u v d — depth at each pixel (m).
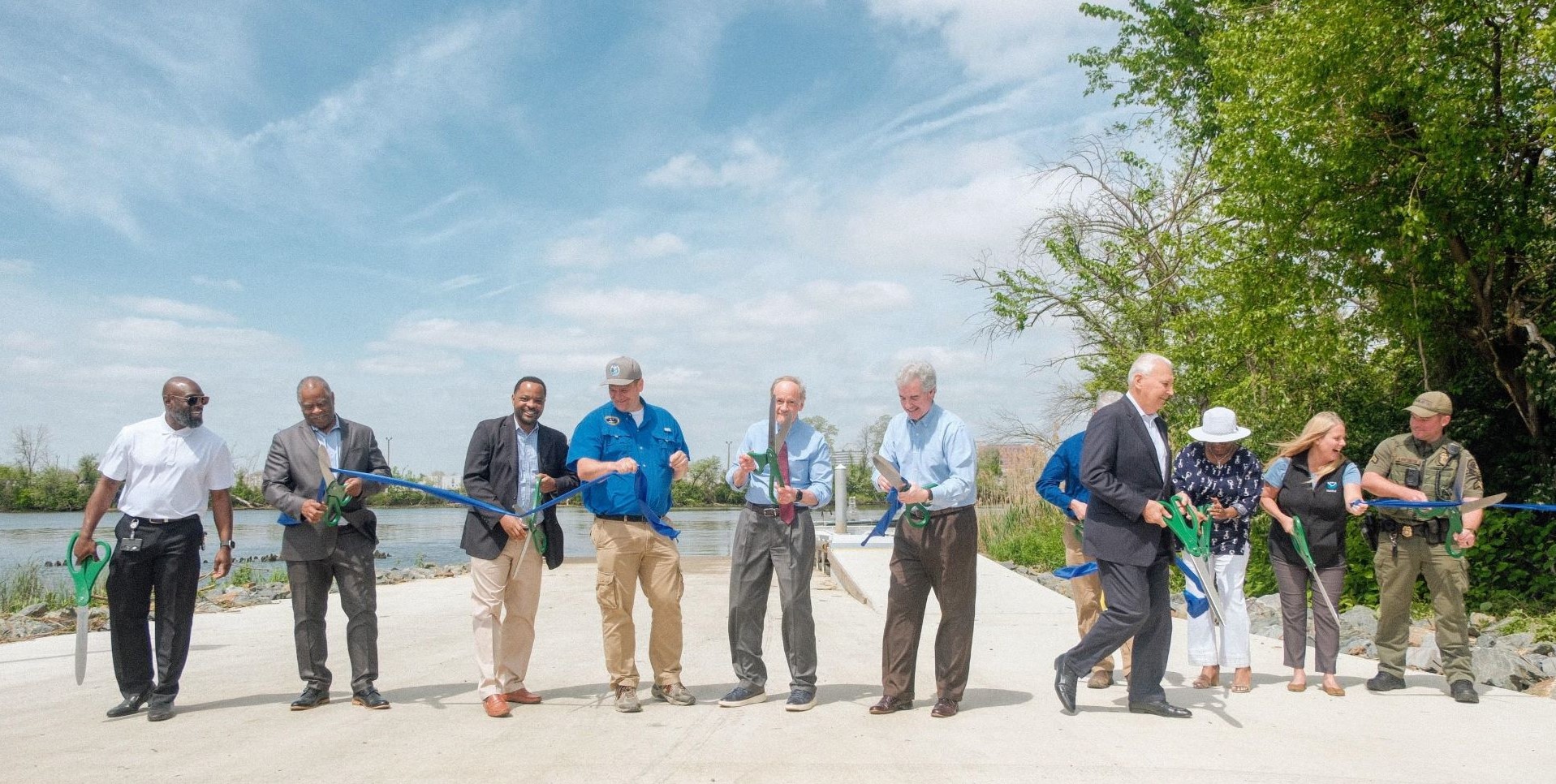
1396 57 10.92
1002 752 4.82
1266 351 13.36
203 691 6.70
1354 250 11.94
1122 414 5.59
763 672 6.02
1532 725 5.39
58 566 21.12
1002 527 20.66
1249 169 12.16
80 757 4.88
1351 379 14.34
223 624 10.42
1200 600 6.19
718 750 4.90
